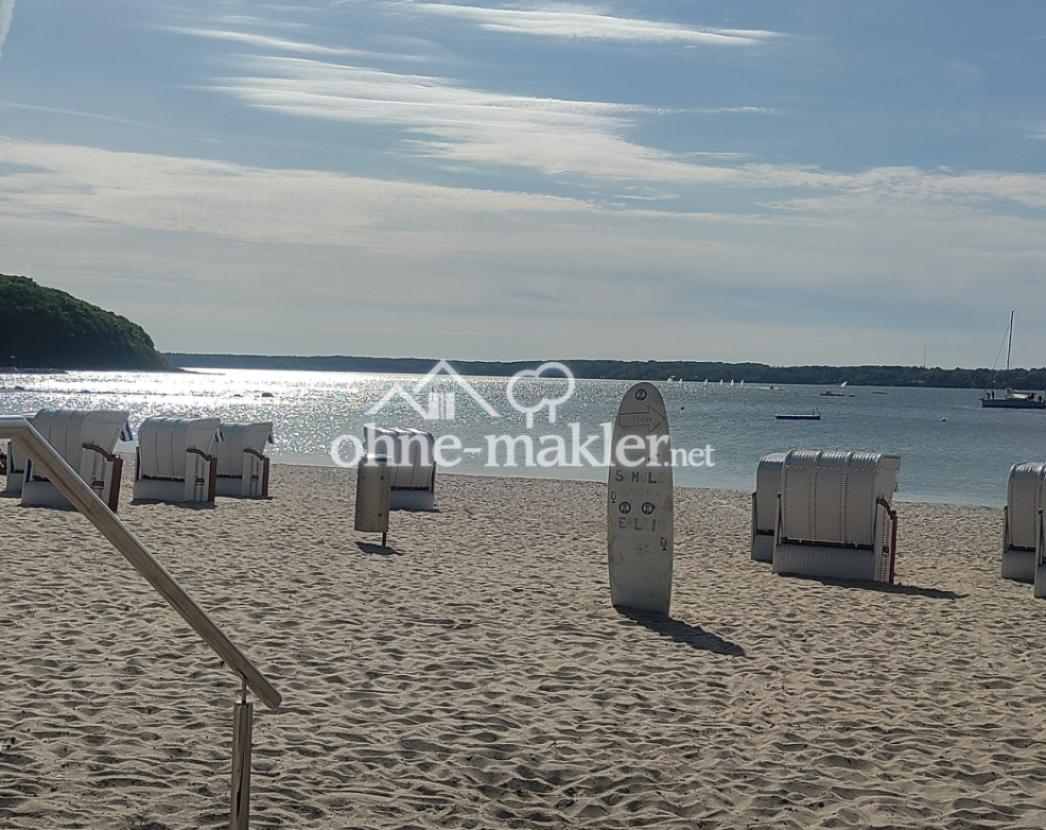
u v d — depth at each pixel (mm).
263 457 20859
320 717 6961
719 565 14906
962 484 38312
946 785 6184
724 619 10836
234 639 8922
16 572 11086
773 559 14242
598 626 10219
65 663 7832
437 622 10008
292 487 24078
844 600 12195
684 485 34719
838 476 13789
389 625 9773
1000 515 24531
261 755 6133
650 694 7938
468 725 6977
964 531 21047
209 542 14195
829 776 6289
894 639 10141
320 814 5328
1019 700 8086
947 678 8703
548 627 10070
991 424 96625
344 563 13141
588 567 13953
